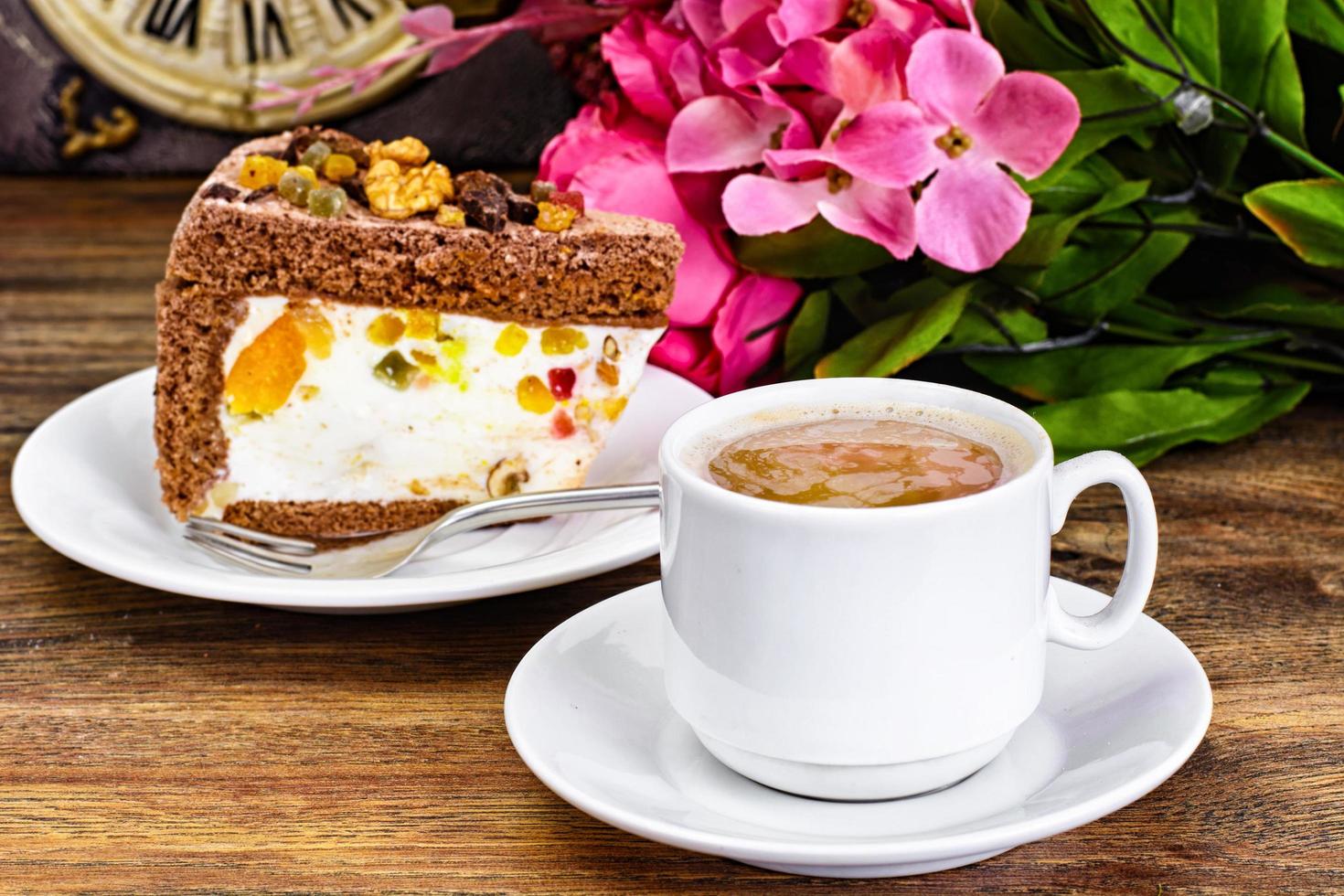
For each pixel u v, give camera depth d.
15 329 1.17
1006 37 0.85
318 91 0.90
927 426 0.68
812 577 0.64
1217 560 0.79
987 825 0.63
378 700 0.72
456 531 0.78
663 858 0.66
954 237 0.82
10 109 1.76
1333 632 0.75
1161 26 0.84
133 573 0.74
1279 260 0.89
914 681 0.64
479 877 0.66
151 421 0.88
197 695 0.73
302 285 0.82
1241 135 0.85
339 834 0.67
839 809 0.65
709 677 0.65
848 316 0.91
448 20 0.90
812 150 0.83
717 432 0.68
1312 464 0.86
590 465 0.86
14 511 0.85
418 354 0.84
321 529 0.85
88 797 0.68
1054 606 0.67
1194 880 0.65
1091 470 0.66
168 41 1.71
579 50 0.98
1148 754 0.64
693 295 0.87
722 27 0.86
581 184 0.88
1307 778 0.68
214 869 0.66
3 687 0.73
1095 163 0.86
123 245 1.46
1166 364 0.86
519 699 0.67
